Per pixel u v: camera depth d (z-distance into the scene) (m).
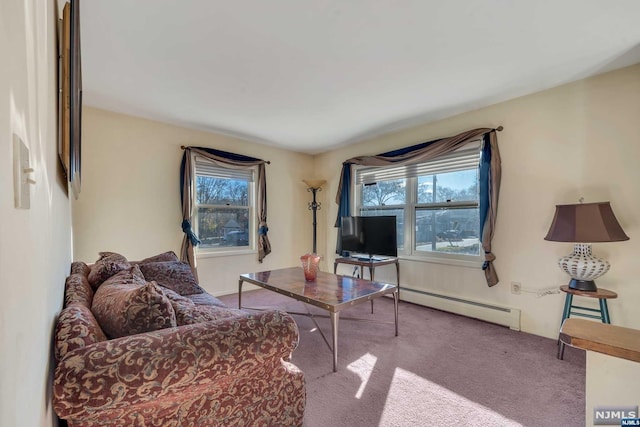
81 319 0.97
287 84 2.54
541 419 1.56
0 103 0.38
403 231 3.88
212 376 0.94
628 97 2.26
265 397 1.19
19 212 0.47
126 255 3.26
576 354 2.29
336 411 1.62
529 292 2.74
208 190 3.97
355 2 1.58
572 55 2.11
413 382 1.91
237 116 3.33
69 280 1.54
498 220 2.94
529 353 2.31
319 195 5.11
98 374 0.79
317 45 1.98
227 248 4.18
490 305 2.98
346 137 4.18
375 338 2.59
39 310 0.67
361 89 2.65
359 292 2.40
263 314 1.14
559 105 2.58
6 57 0.40
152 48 2.00
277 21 1.73
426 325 2.90
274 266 4.64
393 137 3.96
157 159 3.49
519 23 1.76
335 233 4.84
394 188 4.02
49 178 0.88
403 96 2.80
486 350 2.36
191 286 2.61
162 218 3.53
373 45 1.98
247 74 2.37
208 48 2.01
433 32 1.85
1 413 0.38
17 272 0.46
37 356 0.64
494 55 2.11
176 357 0.89
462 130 3.24
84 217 3.01
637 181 2.21
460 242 3.32
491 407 1.66
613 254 2.30
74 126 1.28
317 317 3.11
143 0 1.55
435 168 3.51
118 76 2.39
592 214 2.10
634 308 2.21
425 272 3.59
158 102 2.92
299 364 2.13
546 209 2.65
